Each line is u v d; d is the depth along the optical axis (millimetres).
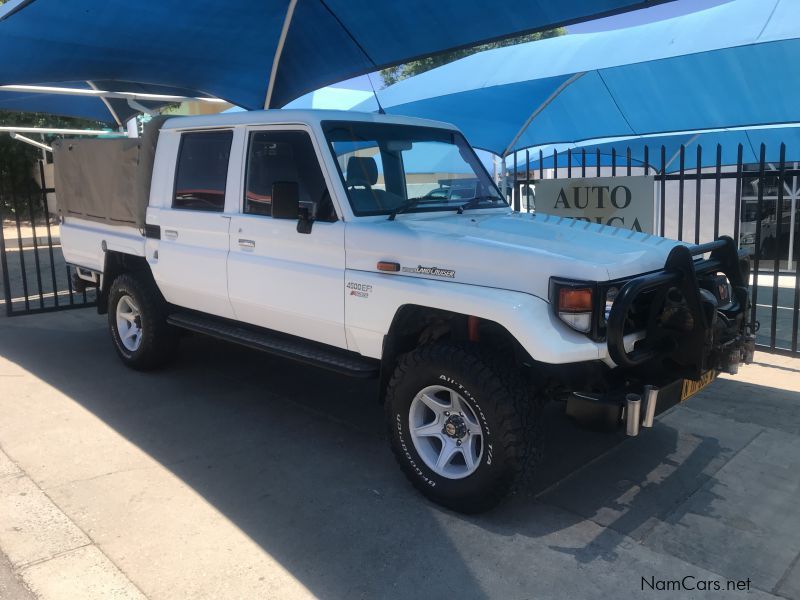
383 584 3039
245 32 6887
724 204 14289
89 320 8398
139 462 4273
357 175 4328
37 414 5086
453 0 5688
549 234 3955
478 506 3541
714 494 3879
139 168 5586
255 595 2949
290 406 5332
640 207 6984
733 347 3898
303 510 3695
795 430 4805
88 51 7156
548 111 10289
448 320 3877
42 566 3133
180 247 5242
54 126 18062
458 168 5074
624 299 3236
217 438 4684
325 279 4180
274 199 4168
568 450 4496
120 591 2961
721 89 9016
